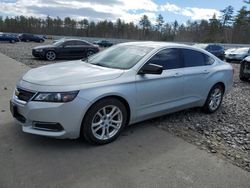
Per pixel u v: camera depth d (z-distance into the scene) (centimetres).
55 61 1570
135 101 429
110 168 342
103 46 4769
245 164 369
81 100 367
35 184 303
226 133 481
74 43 1703
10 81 850
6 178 311
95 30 9638
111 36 9600
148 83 443
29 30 9506
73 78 383
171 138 442
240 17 6794
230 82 623
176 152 394
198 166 357
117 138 430
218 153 397
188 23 8544
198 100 548
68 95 360
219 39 7475
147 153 387
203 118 558
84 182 311
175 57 501
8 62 1374
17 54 1917
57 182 308
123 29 9612
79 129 377
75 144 401
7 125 460
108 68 439
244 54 2139
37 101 362
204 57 567
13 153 367
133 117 437
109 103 398
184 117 555
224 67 605
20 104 379
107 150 390
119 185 308
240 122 546
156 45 493
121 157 371
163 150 398
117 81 404
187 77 508
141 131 466
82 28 9631
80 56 1734
